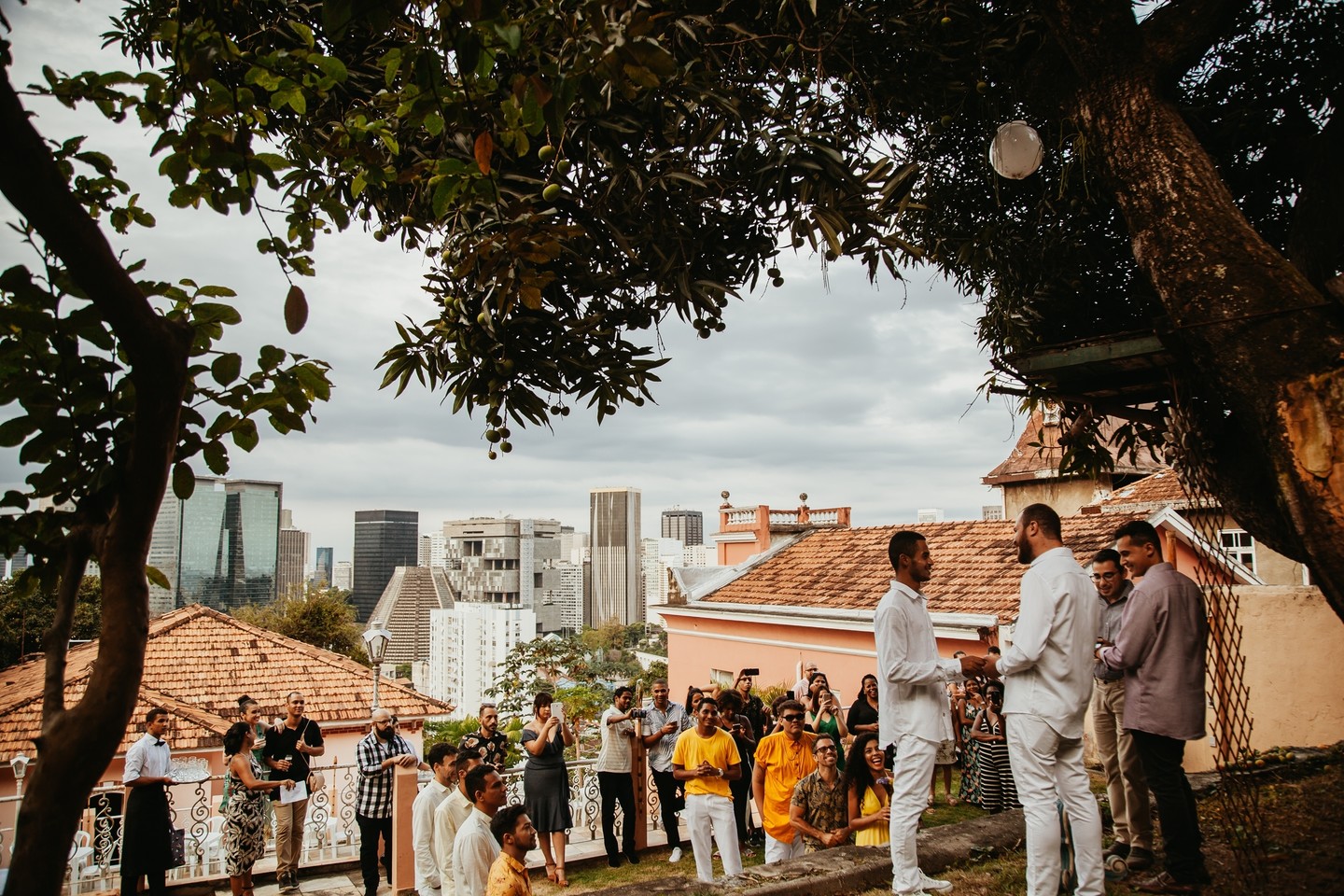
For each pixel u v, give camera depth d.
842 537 22.19
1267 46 5.19
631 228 4.48
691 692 10.12
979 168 5.75
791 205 4.29
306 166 3.56
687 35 4.23
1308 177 4.66
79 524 1.94
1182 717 4.30
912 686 4.55
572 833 10.07
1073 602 4.09
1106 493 20.47
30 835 1.56
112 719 1.63
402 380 4.32
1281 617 7.77
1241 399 3.58
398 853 8.24
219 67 3.05
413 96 3.12
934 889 4.54
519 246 3.46
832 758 6.27
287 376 2.38
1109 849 5.07
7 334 2.04
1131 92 4.16
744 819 9.32
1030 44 4.82
